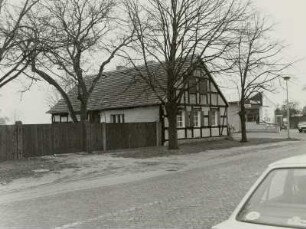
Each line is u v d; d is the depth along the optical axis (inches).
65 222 326.3
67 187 530.0
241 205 148.7
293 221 135.9
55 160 815.1
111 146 1029.2
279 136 1632.6
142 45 1012.5
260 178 156.1
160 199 406.6
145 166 730.8
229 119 2085.4
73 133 946.7
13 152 826.8
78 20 1034.1
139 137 1107.9
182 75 1015.0
